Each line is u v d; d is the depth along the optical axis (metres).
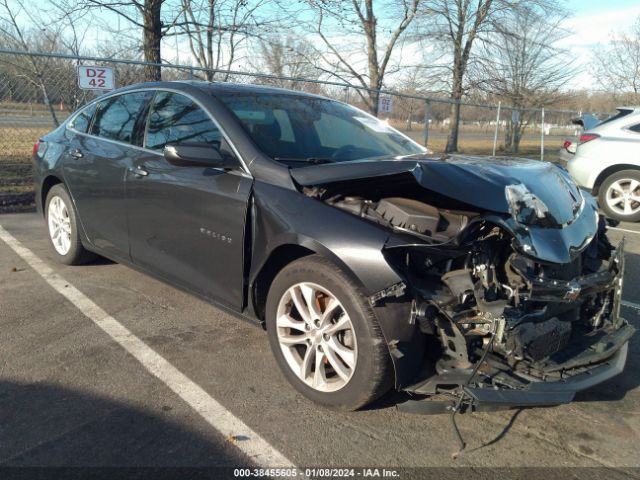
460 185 2.65
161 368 3.26
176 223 3.61
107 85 8.03
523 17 19.16
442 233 2.66
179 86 3.93
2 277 4.70
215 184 3.34
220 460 2.48
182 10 10.55
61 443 2.54
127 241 4.12
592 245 3.21
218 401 2.94
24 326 3.77
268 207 3.04
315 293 2.86
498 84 20.08
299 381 2.97
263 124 3.53
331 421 2.80
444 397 2.78
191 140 3.61
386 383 2.66
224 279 3.35
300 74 14.62
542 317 2.63
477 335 2.58
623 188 8.58
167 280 3.86
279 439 2.64
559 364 2.69
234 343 3.62
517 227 2.63
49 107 8.96
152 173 3.77
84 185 4.49
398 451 2.60
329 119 4.01
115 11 9.98
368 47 15.27
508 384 2.52
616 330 3.12
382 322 2.57
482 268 2.60
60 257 5.07
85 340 3.59
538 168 3.24
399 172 2.61
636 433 2.83
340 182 2.84
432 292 2.56
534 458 2.59
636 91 24.25
